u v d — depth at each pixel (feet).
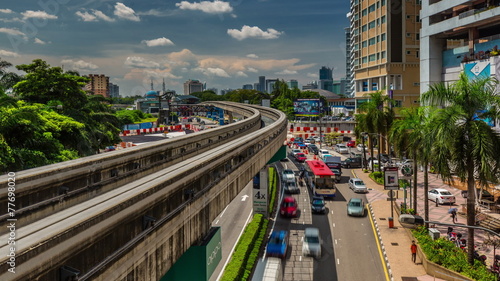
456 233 102.12
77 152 114.83
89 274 29.66
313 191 156.76
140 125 334.44
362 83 319.47
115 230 33.76
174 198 45.68
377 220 123.13
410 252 96.99
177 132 316.40
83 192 46.03
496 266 81.56
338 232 112.68
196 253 51.29
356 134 230.89
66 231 27.50
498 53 145.59
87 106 174.29
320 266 88.17
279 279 79.10
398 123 131.64
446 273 80.79
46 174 41.32
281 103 492.95
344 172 211.82
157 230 39.86
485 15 150.51
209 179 58.29
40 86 141.69
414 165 120.26
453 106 80.23
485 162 74.64
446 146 78.33
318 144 329.31
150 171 67.26
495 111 79.41
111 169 55.72
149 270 38.47
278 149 139.33
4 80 140.87
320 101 374.02
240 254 87.40
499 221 108.99
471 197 80.33
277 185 176.14
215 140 112.47
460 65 166.20
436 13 181.27
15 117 84.69
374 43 291.79
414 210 121.19
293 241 100.68
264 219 119.34
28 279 24.34
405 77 273.95
